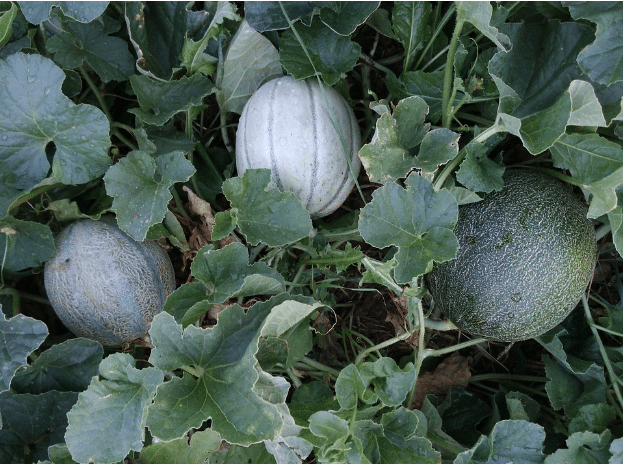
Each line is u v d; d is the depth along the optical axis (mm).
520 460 836
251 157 838
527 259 812
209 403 767
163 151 898
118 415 762
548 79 839
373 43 963
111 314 825
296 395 873
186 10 882
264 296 906
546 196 832
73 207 846
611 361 913
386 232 799
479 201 839
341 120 843
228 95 911
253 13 837
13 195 829
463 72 890
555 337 877
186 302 815
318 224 949
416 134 840
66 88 873
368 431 823
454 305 850
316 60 840
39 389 848
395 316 911
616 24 775
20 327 801
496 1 833
